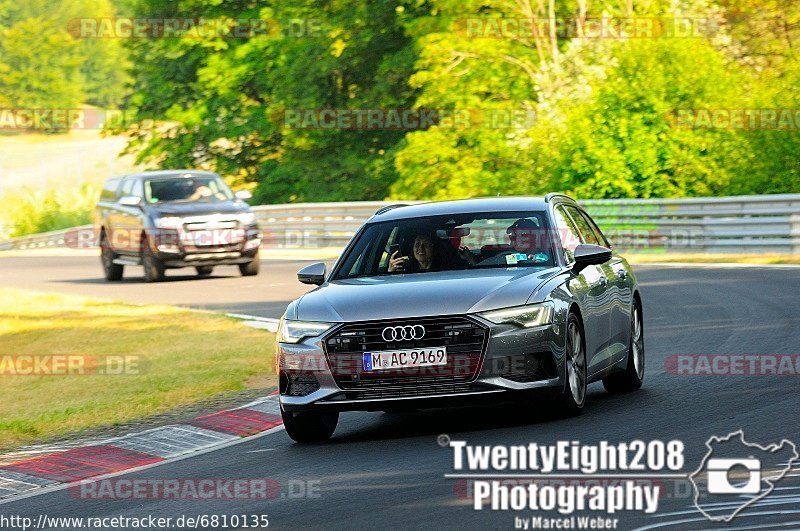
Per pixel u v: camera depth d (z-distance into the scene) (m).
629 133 76.00
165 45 117.38
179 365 35.31
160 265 64.25
